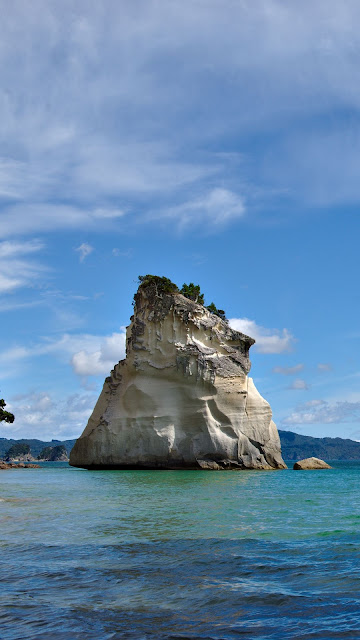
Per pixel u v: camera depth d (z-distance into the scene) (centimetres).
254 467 6112
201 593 1098
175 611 992
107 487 3709
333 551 1471
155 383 6138
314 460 7288
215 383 5962
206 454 5912
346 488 3606
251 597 1068
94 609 1005
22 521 2078
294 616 959
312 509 2403
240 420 6053
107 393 6644
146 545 1577
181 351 5997
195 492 3262
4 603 1040
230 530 1822
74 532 1814
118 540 1659
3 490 3600
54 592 1112
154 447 5978
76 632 888
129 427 6144
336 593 1084
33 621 941
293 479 4603
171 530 1833
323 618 946
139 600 1058
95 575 1242
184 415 6009
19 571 1284
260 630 894
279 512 2292
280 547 1531
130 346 6406
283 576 1218
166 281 6406
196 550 1501
